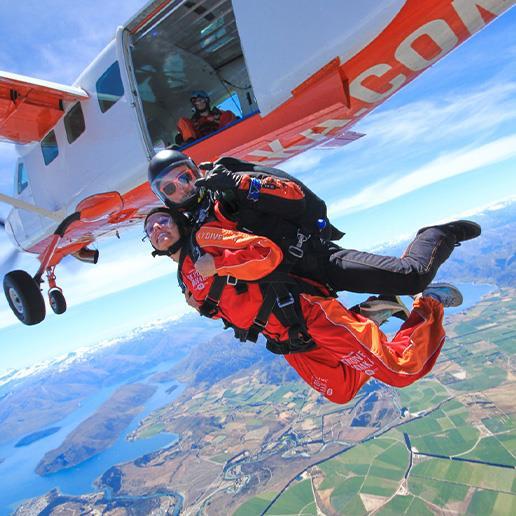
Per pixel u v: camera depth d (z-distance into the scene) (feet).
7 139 24.90
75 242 27.48
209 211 7.27
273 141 17.07
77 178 23.90
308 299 7.22
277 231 7.09
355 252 7.50
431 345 7.54
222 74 27.25
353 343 6.97
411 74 14.06
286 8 13.61
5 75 19.70
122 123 20.54
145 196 21.84
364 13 12.28
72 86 22.48
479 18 12.07
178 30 22.79
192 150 18.69
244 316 7.36
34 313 20.25
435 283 8.05
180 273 7.73
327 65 13.65
